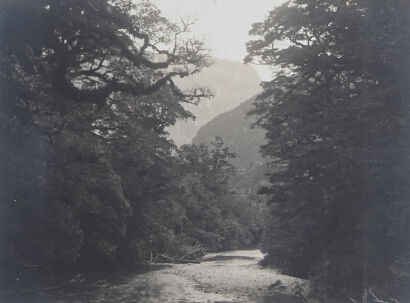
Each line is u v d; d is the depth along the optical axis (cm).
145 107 4025
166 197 3912
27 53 2294
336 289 2342
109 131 3447
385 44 2200
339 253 2662
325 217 2831
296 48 2800
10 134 2184
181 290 2494
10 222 2072
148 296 2252
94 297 2175
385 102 2212
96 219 2750
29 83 2338
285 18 2920
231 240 7781
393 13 2262
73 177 2362
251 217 8275
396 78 2238
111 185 2591
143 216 3547
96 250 3027
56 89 2583
